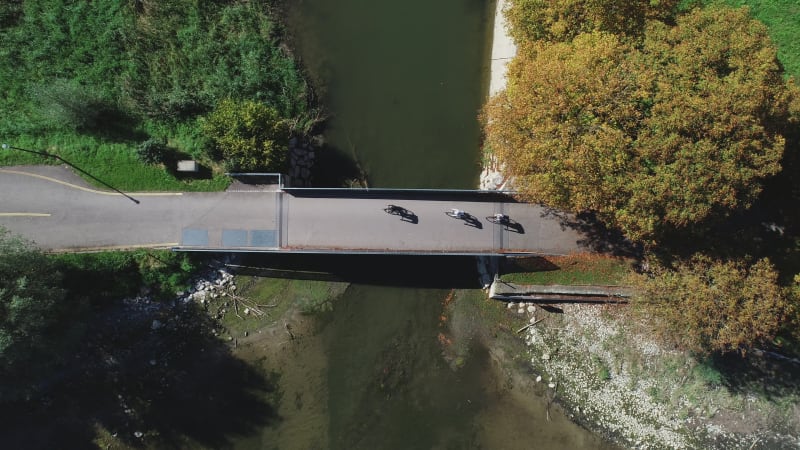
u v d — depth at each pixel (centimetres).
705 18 3183
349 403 3962
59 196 3697
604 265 3766
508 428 4006
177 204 3706
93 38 3812
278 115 3838
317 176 4000
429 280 4016
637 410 3981
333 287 3966
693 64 3030
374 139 4047
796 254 3700
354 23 4091
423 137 4056
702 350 3709
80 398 3791
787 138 3450
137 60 3819
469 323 4016
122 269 3672
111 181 3709
